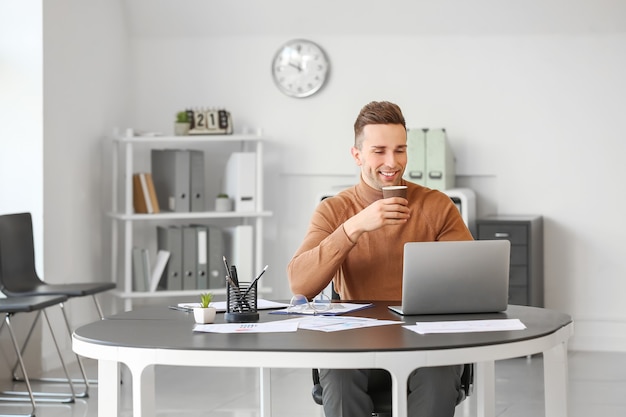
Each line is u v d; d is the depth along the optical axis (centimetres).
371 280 346
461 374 321
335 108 714
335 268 330
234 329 284
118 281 698
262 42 718
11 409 509
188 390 553
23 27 600
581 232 694
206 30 715
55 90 612
